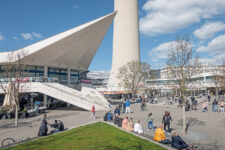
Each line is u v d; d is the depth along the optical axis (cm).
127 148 743
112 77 6550
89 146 773
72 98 2180
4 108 1820
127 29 6406
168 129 1110
